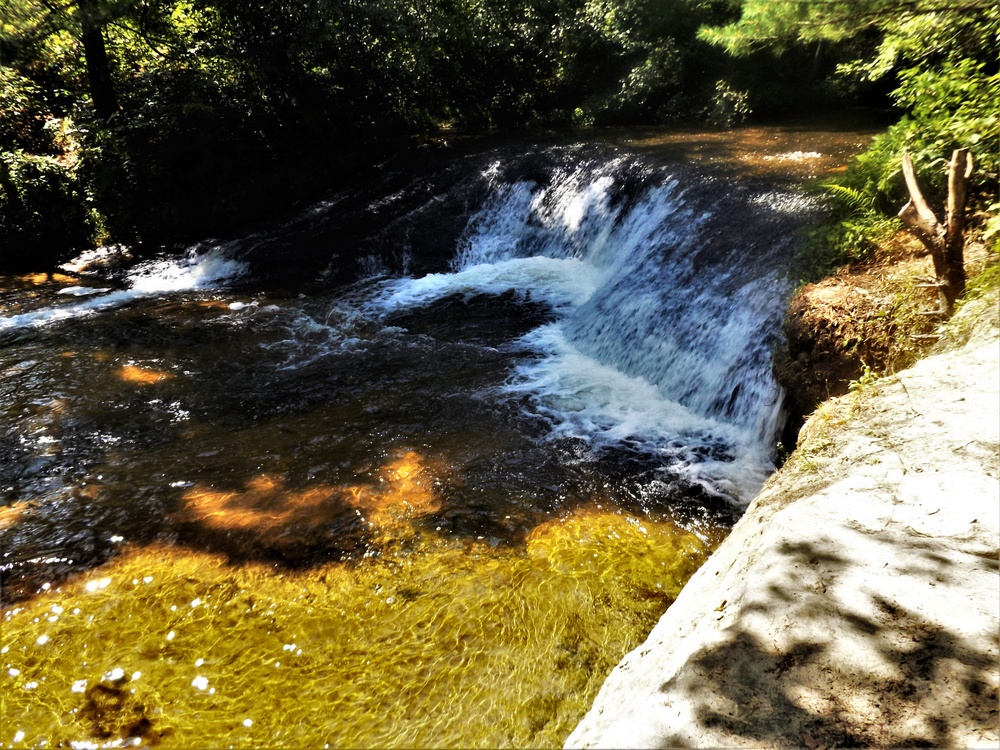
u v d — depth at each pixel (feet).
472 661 12.64
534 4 56.49
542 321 30.53
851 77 44.29
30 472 19.21
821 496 8.45
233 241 40.75
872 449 9.70
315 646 13.10
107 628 13.70
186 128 43.45
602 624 13.48
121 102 46.98
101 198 41.68
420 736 11.19
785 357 18.99
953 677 5.55
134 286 36.40
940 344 13.47
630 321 26.21
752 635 6.41
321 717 11.59
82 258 40.42
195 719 11.64
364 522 16.78
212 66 48.49
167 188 43.01
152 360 26.78
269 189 45.75
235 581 14.90
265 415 22.40
